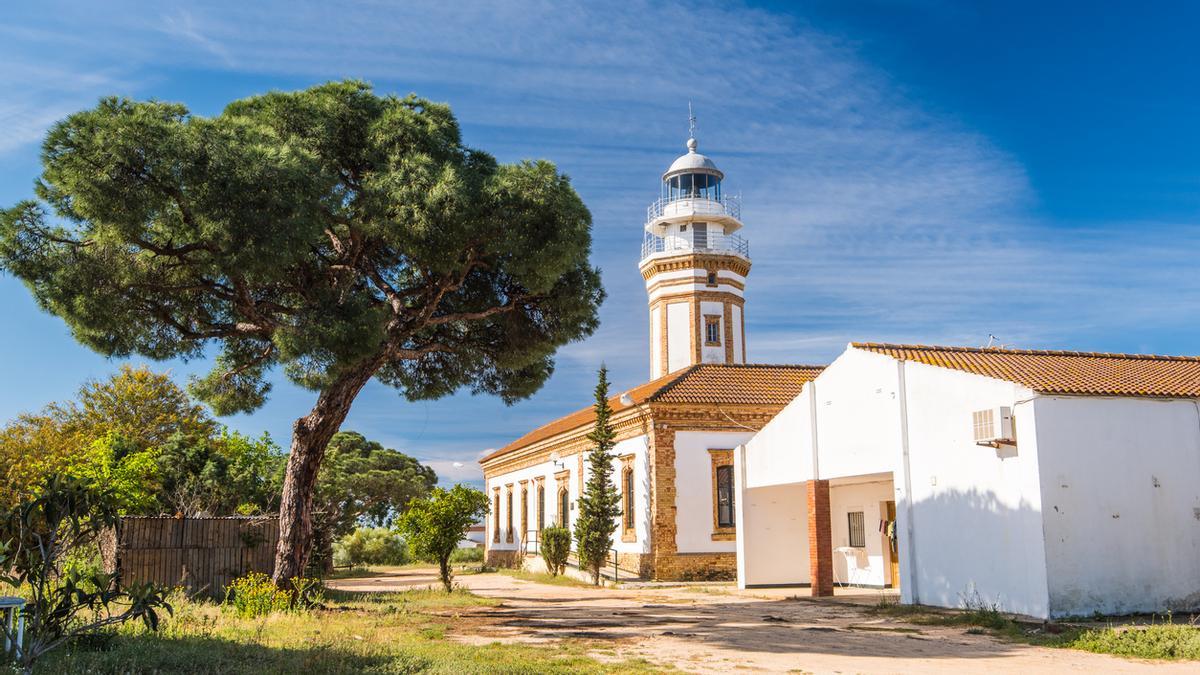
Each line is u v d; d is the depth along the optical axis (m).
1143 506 16.08
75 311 15.55
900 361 19.17
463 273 18.23
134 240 15.10
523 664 10.86
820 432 21.94
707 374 31.12
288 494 18.27
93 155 13.91
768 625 15.88
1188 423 16.83
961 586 17.19
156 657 10.55
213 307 19.22
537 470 40.16
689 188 43.84
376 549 50.84
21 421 38.53
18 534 9.30
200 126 14.85
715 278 40.22
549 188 16.80
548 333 20.69
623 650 12.52
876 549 24.39
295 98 17.61
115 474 25.83
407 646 12.38
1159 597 15.77
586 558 27.98
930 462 18.19
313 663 10.45
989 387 16.73
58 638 9.80
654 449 28.05
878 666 11.17
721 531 27.97
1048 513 15.38
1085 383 16.72
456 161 18.30
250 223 14.67
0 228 15.03
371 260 19.64
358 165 18.19
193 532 20.56
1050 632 14.23
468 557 55.62
